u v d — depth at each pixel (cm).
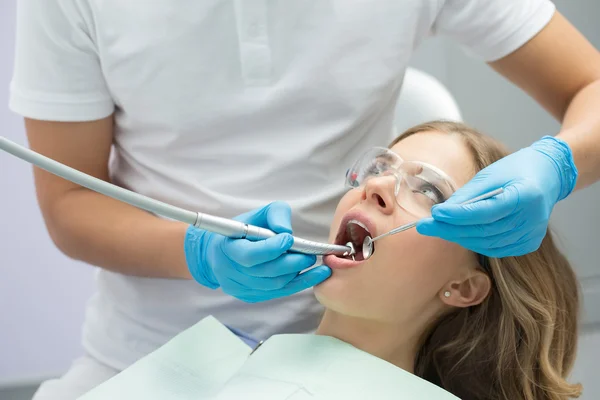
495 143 112
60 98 110
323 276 97
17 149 70
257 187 115
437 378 119
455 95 192
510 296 108
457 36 123
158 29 108
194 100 111
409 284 100
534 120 190
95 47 109
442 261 101
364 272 97
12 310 196
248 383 95
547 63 118
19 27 108
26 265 193
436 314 110
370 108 116
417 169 100
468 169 106
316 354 98
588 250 189
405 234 98
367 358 96
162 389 100
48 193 118
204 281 104
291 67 111
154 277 115
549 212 93
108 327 125
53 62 108
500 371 112
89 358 128
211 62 110
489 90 189
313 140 114
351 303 98
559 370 114
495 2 116
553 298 112
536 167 94
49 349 199
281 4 108
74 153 115
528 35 117
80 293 198
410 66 192
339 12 110
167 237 110
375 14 111
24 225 191
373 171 104
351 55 112
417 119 146
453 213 86
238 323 119
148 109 112
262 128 114
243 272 95
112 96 114
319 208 118
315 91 112
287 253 94
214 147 115
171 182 117
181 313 119
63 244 117
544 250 113
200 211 116
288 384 93
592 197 187
